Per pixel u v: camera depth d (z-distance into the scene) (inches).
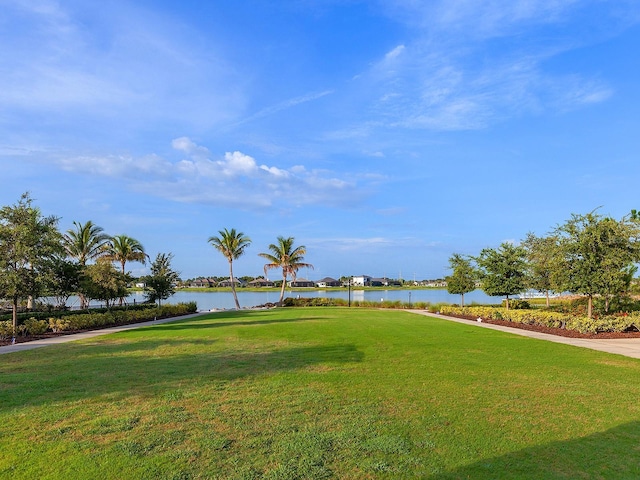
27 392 275.4
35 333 656.4
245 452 180.2
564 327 662.5
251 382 302.7
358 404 248.5
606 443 191.0
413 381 306.3
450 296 2778.1
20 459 172.7
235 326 733.9
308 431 204.5
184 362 383.2
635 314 645.3
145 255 1459.2
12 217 624.4
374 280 5595.5
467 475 159.8
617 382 306.3
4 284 595.2
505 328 706.2
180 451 181.0
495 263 915.4
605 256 615.8
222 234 1678.2
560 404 250.4
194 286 4325.8
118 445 187.0
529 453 179.9
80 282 829.2
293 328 687.7
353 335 590.2
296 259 1738.4
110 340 564.4
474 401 255.9
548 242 887.1
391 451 181.0
